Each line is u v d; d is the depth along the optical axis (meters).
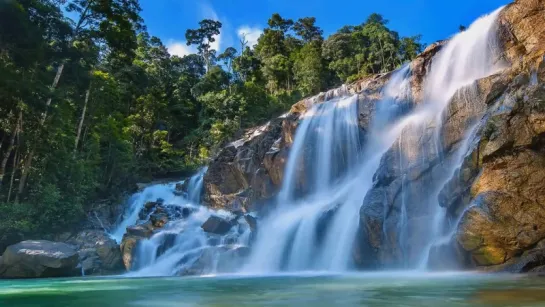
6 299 6.92
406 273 11.82
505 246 10.93
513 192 11.29
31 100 24.22
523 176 11.38
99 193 35.00
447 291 6.27
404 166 16.70
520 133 11.89
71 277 17.55
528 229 10.79
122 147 40.00
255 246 20.12
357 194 21.28
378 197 16.23
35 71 25.53
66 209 26.12
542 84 12.11
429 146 16.17
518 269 10.23
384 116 25.03
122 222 31.88
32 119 26.77
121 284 10.65
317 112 29.30
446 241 12.31
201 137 55.69
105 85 37.03
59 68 28.38
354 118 26.30
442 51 23.86
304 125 28.98
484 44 20.88
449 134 15.63
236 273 17.09
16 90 23.09
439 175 15.20
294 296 6.18
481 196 11.68
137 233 24.66
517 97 12.44
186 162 50.75
